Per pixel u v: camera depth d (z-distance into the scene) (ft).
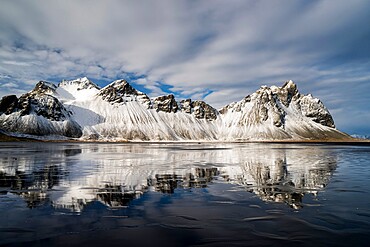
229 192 75.31
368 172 118.11
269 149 382.01
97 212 55.47
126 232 44.09
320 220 49.88
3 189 78.74
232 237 41.93
